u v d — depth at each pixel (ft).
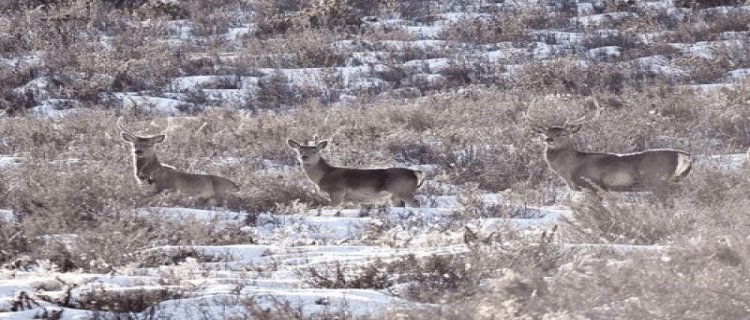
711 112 240.12
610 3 387.14
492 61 328.90
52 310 85.15
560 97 275.39
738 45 328.29
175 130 242.78
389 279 94.27
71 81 314.76
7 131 249.55
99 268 106.11
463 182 192.34
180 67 328.70
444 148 218.38
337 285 94.32
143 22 376.48
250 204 163.43
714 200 138.51
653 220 117.50
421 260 96.37
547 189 176.96
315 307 84.28
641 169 157.58
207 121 258.98
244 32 369.50
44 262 103.96
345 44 350.64
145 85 313.53
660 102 257.75
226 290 91.86
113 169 186.91
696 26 355.77
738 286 73.41
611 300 73.97
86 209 146.41
